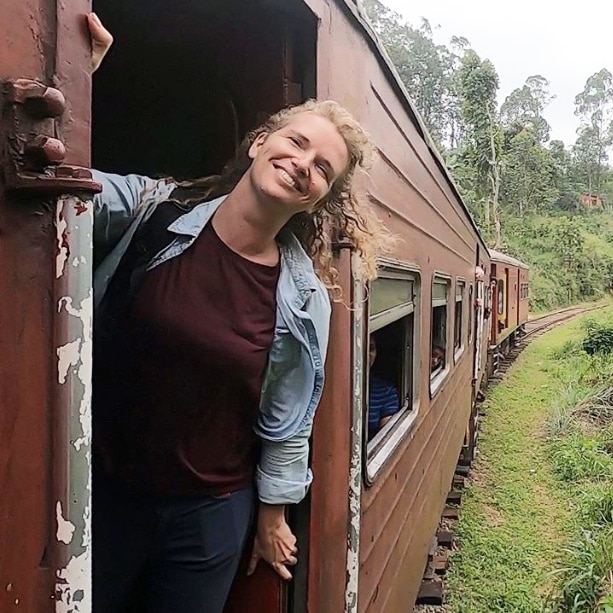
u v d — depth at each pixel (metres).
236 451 1.55
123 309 1.45
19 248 0.83
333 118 1.45
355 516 2.08
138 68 2.21
